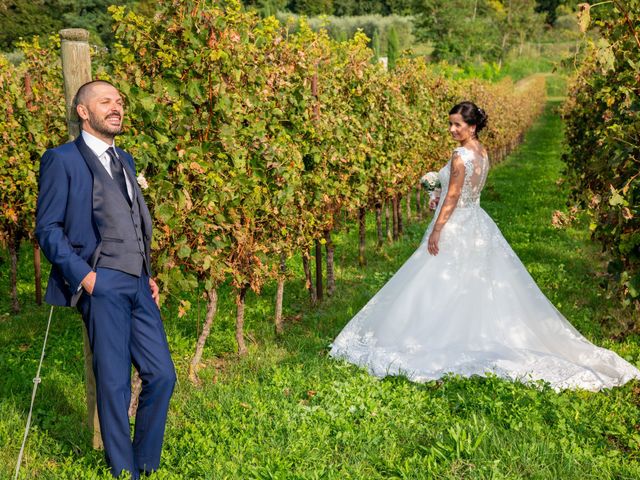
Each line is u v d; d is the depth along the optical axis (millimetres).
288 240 5855
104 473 3195
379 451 3607
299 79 6066
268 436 3748
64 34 3334
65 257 3029
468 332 5020
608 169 5043
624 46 4703
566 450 3545
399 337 5129
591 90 8031
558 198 13930
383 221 11867
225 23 4359
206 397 4359
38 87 7254
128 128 4109
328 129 6543
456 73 45000
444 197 5277
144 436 3318
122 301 3178
